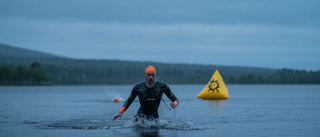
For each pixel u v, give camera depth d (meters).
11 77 151.75
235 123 14.53
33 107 24.81
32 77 157.75
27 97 44.25
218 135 11.48
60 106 25.94
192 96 44.44
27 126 13.80
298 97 41.84
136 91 13.82
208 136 11.29
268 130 12.58
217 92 35.06
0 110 21.81
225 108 22.39
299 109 22.06
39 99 38.41
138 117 13.91
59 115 18.38
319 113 19.02
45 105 27.25
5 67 150.88
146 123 13.70
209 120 15.60
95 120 15.85
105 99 38.56
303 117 17.02
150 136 11.23
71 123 14.70
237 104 26.58
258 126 13.60
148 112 14.03
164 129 12.68
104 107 24.73
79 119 16.30
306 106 24.94
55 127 13.44
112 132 12.04
